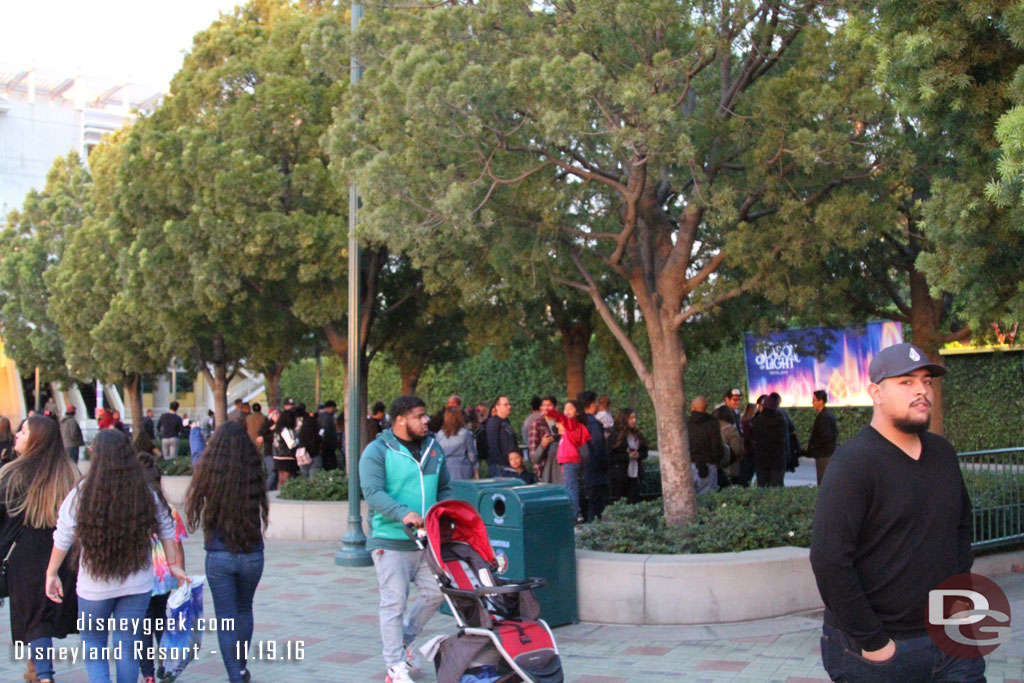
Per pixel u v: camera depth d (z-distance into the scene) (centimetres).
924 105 757
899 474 331
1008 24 686
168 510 600
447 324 1797
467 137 942
